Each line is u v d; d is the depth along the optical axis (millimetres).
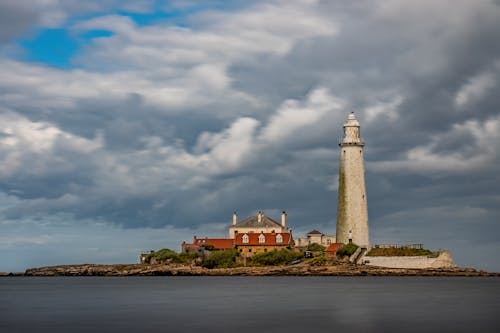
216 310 120438
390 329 93188
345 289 182000
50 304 139875
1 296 169625
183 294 166750
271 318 106625
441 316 108812
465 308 122562
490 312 115062
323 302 137000
